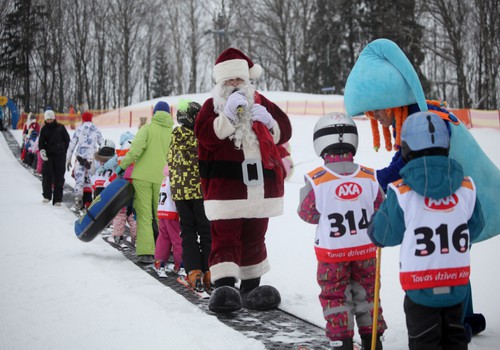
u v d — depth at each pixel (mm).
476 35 39938
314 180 3854
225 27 52406
